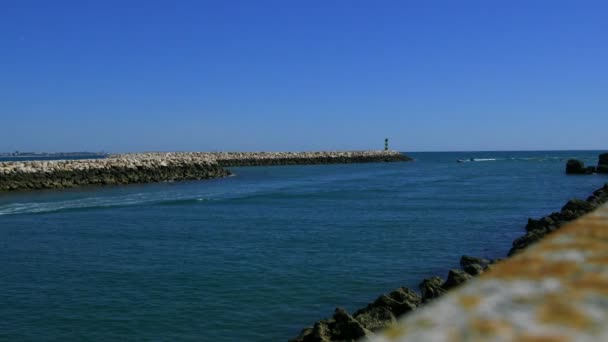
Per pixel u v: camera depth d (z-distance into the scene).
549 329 1.69
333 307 18.34
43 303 19.06
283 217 39.75
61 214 41.66
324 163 160.25
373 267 23.66
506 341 1.64
